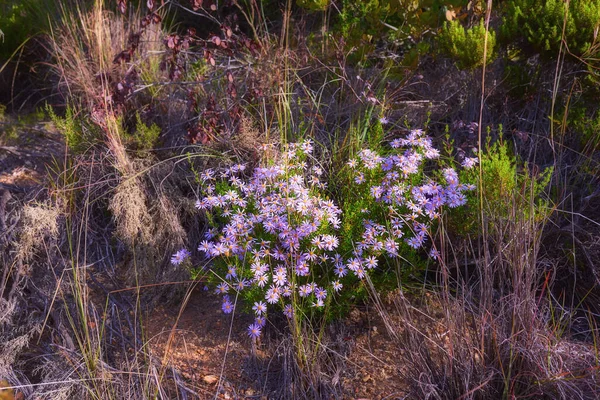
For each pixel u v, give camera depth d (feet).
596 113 14.98
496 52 15.51
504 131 14.58
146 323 11.65
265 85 14.61
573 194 12.97
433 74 16.94
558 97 15.19
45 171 15.02
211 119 13.91
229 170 12.23
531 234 10.18
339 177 12.64
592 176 13.15
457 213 11.46
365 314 11.44
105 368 10.48
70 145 14.15
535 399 9.32
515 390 9.37
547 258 12.00
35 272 12.51
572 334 10.93
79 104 15.90
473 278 11.82
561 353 9.82
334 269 10.80
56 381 10.25
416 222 10.78
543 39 14.74
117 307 11.91
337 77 16.05
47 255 12.32
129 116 15.34
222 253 10.55
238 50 15.80
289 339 10.76
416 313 11.21
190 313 11.81
